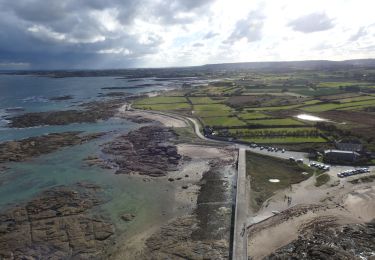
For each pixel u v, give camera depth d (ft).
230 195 216.54
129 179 248.32
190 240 166.91
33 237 172.24
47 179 250.16
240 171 249.55
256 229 172.96
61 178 251.80
